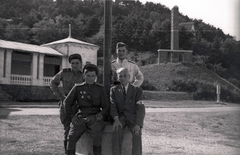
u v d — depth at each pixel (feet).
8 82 116.67
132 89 17.78
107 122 18.66
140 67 287.69
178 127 50.37
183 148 30.48
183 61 294.05
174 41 295.89
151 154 26.45
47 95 123.44
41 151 25.66
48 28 336.08
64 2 510.99
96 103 17.72
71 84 20.48
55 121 47.96
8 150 25.62
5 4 418.92
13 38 297.94
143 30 426.92
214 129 50.65
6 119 46.91
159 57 295.07
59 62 141.08
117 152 17.12
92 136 17.35
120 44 20.26
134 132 16.72
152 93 182.19
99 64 288.51
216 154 27.68
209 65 334.44
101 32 416.87
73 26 393.50
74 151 17.33
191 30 454.81
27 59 128.57
